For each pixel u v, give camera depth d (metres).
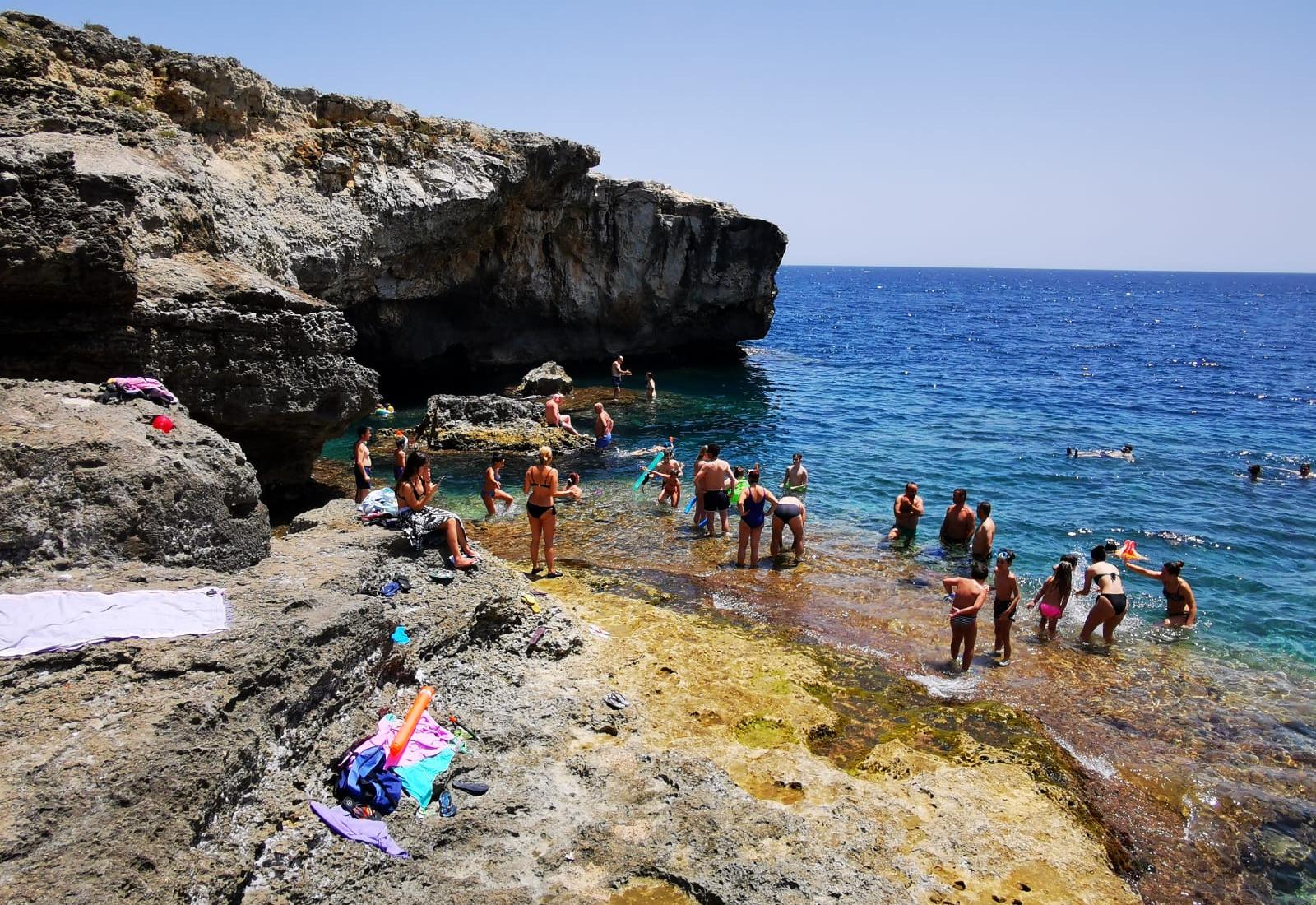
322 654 6.79
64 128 15.45
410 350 33.69
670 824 6.69
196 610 6.83
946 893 6.49
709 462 16.06
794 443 26.02
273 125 23.92
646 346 43.50
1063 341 69.56
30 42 17.59
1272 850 7.71
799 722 9.12
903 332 76.88
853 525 17.48
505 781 7.08
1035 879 6.82
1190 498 20.62
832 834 6.95
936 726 9.33
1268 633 12.71
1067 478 22.28
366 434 16.80
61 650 6.05
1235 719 10.02
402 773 6.73
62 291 11.63
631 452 23.45
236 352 14.03
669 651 10.50
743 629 11.74
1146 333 81.25
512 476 20.25
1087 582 12.92
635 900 5.96
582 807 6.87
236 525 9.31
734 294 44.03
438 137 28.41
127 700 5.75
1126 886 6.91
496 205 30.55
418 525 9.83
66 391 9.79
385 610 7.70
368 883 5.77
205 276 14.04
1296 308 142.88
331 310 15.69
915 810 7.60
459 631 8.84
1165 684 10.86
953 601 11.20
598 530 16.34
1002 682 10.63
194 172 17.14
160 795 5.12
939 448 25.75
